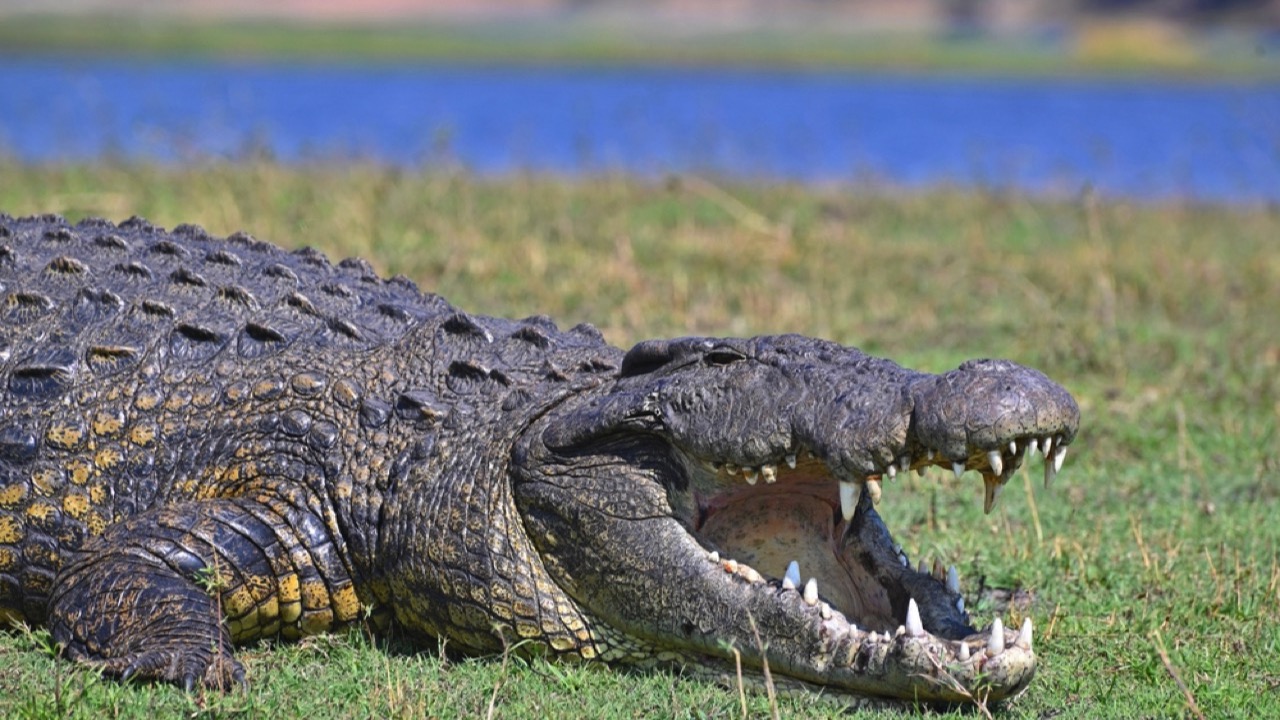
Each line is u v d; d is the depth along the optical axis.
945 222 56.03
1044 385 16.50
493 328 21.98
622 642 18.95
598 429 18.69
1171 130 119.19
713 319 38.72
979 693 16.73
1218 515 26.19
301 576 19.98
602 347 21.84
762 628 17.53
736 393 17.77
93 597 19.03
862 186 67.12
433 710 17.36
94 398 21.16
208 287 22.55
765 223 50.38
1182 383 34.81
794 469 18.33
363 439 20.50
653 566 18.28
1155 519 25.95
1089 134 114.75
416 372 21.16
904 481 27.92
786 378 17.58
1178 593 22.17
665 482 18.42
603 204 54.34
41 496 20.75
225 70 189.00
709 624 17.88
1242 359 36.78
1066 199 63.56
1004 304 42.03
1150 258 48.25
